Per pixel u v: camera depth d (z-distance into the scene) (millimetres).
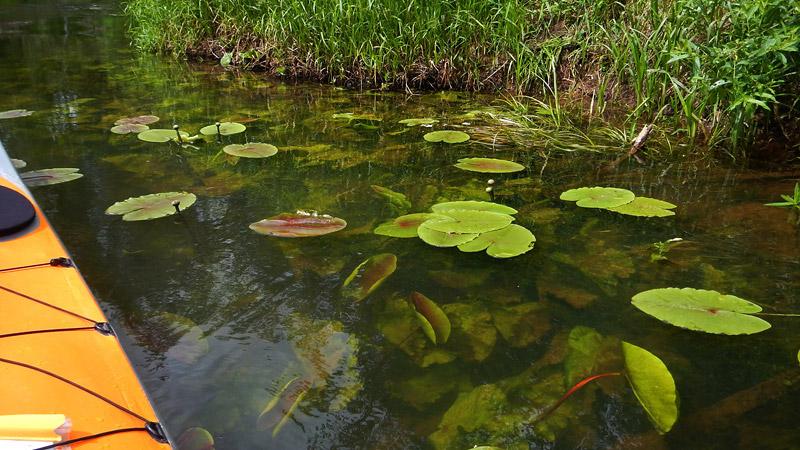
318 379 1412
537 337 1566
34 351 1149
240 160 3053
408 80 4984
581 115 3973
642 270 1897
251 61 5914
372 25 4922
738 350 1512
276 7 5535
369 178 2793
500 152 3248
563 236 2154
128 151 3158
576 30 4605
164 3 6633
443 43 4863
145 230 2170
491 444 1219
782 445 1206
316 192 2590
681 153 3172
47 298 1368
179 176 2775
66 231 2146
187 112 4152
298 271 1890
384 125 3844
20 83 5055
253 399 1346
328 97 4703
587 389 1372
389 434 1251
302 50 5430
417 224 2154
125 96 4645
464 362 1472
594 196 2414
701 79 3170
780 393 1355
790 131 3285
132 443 989
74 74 5492
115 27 8547
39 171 2750
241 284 1807
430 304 1694
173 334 1561
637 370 1403
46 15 9320
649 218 2309
